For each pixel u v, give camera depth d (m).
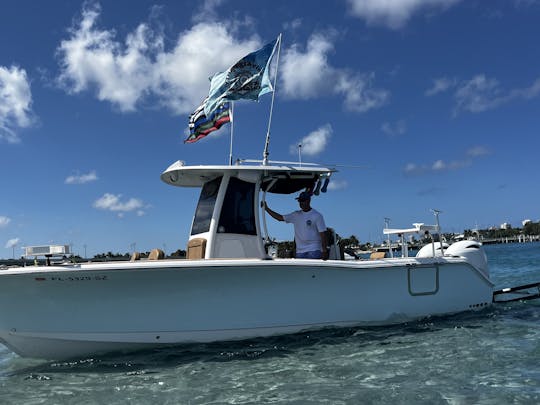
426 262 6.89
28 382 5.00
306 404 4.02
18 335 5.45
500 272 20.50
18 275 5.14
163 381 4.80
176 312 5.59
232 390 4.45
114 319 5.48
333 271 6.14
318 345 5.83
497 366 4.83
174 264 5.35
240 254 6.45
